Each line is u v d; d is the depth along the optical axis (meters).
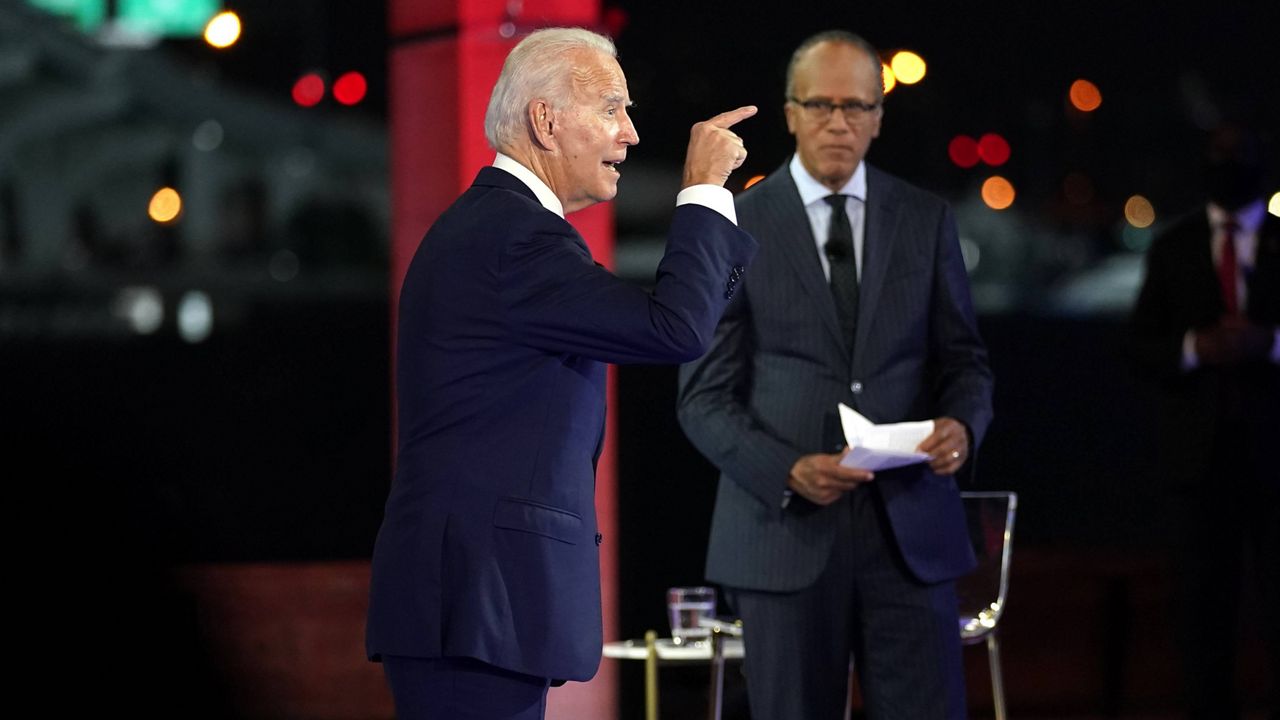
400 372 7.26
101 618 16.00
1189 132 44.06
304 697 15.80
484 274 6.99
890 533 9.64
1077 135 45.81
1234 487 13.41
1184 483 13.48
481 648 6.83
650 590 21.53
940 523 9.70
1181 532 13.59
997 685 12.31
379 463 42.22
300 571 16.00
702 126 7.50
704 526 24.61
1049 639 16.20
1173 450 13.58
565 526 7.04
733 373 9.92
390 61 12.10
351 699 15.79
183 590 15.98
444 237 7.19
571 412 7.15
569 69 7.33
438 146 11.84
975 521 12.35
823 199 9.92
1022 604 16.17
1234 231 13.73
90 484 36.94
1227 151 13.60
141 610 16.02
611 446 12.91
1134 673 16.22
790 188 9.96
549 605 6.94
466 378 7.01
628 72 41.94
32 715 15.84
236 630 15.88
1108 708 16.16
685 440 30.92
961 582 12.30
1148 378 13.77
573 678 6.99
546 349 7.03
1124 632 16.17
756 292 9.77
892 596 9.64
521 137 7.36
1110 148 45.78
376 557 7.17
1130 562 16.34
